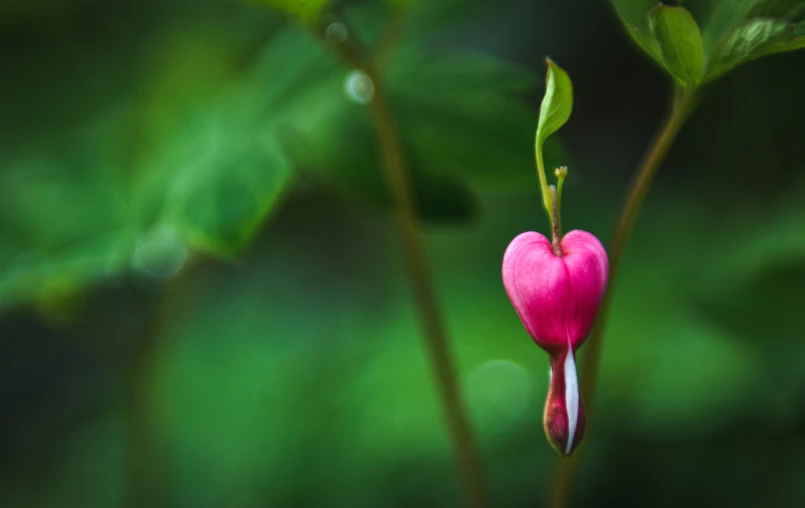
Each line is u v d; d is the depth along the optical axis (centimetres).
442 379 61
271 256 132
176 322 94
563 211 117
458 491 95
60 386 133
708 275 96
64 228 69
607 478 91
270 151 63
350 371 112
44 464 123
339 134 64
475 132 64
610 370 96
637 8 54
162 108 97
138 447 94
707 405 90
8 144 106
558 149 63
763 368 88
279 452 107
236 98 71
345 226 135
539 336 50
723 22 54
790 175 102
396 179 61
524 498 91
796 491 85
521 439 95
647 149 125
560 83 50
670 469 90
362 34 74
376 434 100
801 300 76
